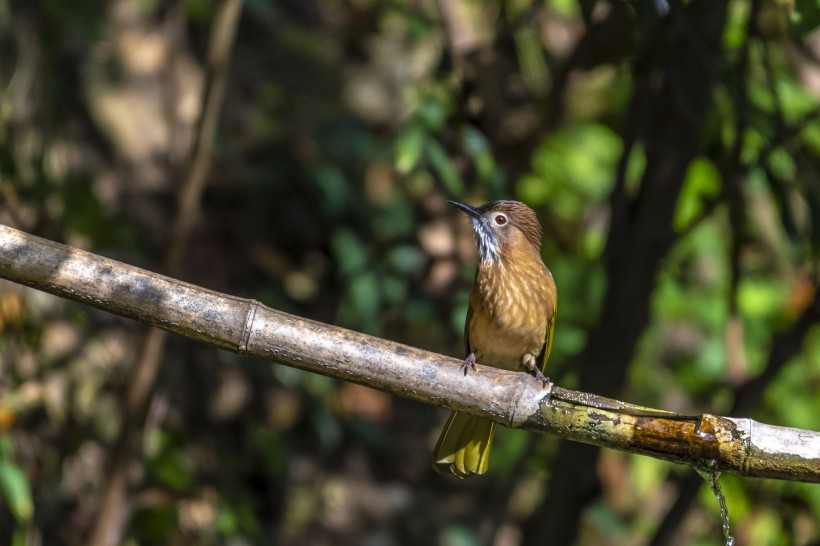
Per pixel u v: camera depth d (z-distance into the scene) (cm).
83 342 1152
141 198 1391
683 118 933
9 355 982
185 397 1292
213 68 952
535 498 1366
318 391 1362
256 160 1466
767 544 1153
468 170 1090
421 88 1221
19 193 998
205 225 1423
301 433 1407
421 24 1095
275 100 1520
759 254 1279
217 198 1443
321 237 1443
